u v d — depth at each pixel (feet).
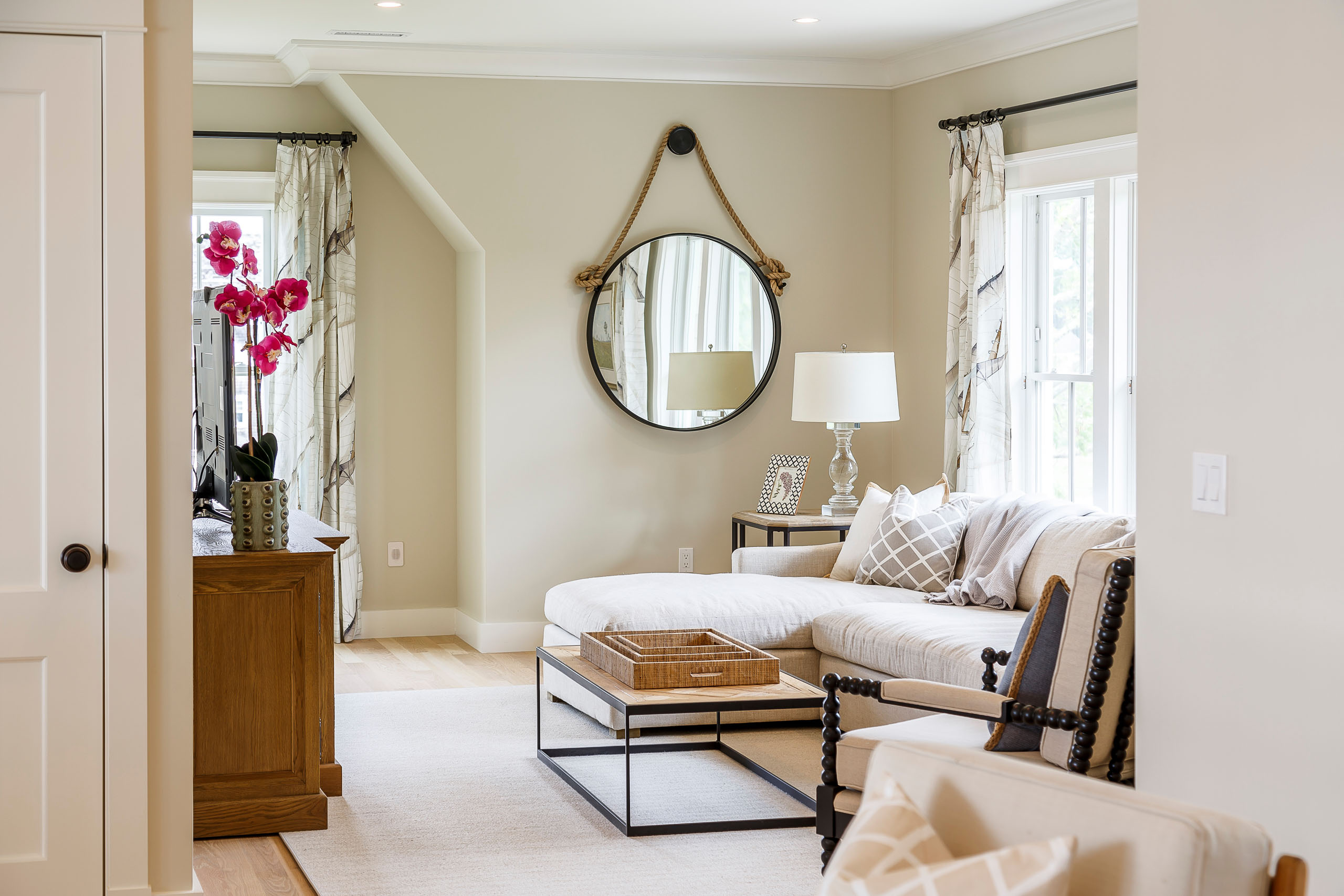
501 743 14.73
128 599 9.18
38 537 8.99
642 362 19.94
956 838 5.06
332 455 19.90
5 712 8.99
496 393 19.36
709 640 13.35
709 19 17.29
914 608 14.74
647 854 11.14
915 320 20.35
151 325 9.23
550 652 13.80
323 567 12.70
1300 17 7.11
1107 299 16.56
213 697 11.53
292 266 19.57
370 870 10.76
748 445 20.67
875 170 20.80
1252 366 7.52
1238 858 4.50
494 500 19.45
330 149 19.67
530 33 17.98
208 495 14.58
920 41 18.84
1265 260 7.41
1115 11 16.28
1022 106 17.74
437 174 19.01
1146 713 8.53
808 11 16.94
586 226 19.67
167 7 9.18
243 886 10.44
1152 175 8.32
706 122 20.10
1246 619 7.62
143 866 9.30
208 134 19.39
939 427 19.81
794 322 20.63
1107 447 16.62
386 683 17.69
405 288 20.54
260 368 12.26
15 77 8.79
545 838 11.54
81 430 9.05
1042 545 14.79
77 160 8.95
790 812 12.25
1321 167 7.00
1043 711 8.80
